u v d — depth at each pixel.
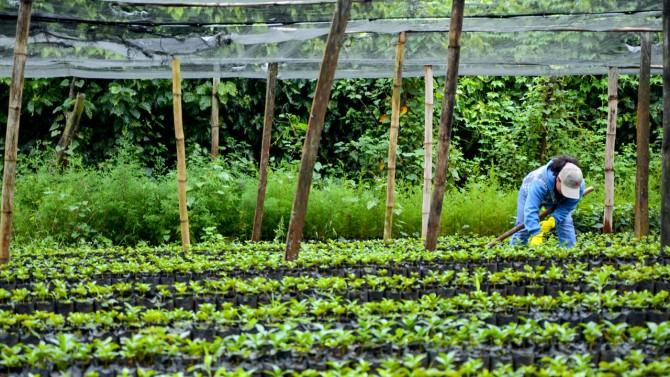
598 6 9.67
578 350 5.12
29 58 10.84
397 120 11.20
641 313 5.87
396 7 9.91
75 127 15.32
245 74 12.99
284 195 14.09
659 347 5.05
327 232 14.08
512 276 7.42
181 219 11.01
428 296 6.23
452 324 5.40
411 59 11.47
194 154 14.89
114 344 4.89
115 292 7.42
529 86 16.91
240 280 7.41
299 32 10.46
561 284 7.36
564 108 16.53
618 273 7.39
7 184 8.58
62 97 16.14
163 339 5.16
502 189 15.94
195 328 5.71
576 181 10.12
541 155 16.67
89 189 13.52
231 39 10.47
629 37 11.27
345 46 11.41
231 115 17.33
